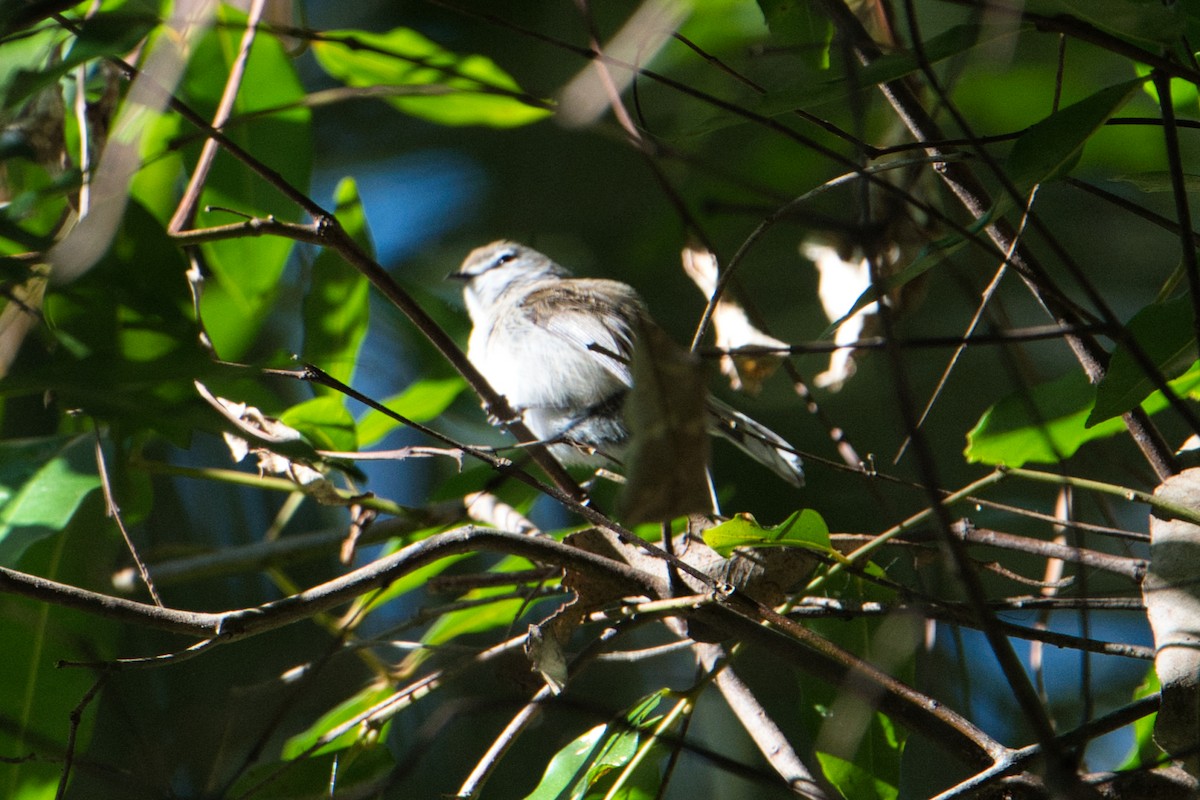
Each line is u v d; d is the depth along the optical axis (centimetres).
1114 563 625
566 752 642
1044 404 680
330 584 570
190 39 534
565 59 1329
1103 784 544
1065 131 547
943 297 1307
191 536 1084
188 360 483
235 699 837
